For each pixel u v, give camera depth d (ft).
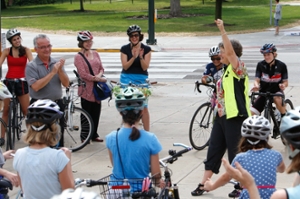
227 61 23.62
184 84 56.80
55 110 15.28
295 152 11.66
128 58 33.17
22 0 218.79
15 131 35.37
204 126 32.32
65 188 15.23
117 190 16.12
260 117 17.48
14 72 33.86
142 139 16.83
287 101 34.37
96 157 31.32
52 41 101.71
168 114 42.42
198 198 24.07
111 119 41.34
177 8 146.61
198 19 137.90
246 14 149.89
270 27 118.21
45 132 15.16
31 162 15.10
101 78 33.47
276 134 32.58
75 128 32.81
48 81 28.60
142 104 17.16
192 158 30.60
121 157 16.84
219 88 23.82
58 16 159.33
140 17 145.59
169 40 99.86
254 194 12.47
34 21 145.18
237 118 23.12
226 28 117.19
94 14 162.20
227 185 25.73
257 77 31.71
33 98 29.58
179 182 26.35
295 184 13.19
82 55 33.47
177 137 35.22
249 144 17.22
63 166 15.14
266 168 16.79
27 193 15.23
